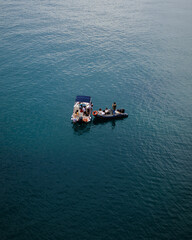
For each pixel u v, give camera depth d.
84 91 51.88
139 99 50.53
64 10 108.44
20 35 77.75
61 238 25.02
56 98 49.06
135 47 76.12
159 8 125.62
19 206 28.02
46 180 31.61
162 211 28.27
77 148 37.44
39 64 61.59
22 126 41.12
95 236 25.36
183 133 41.66
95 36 81.69
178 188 31.44
